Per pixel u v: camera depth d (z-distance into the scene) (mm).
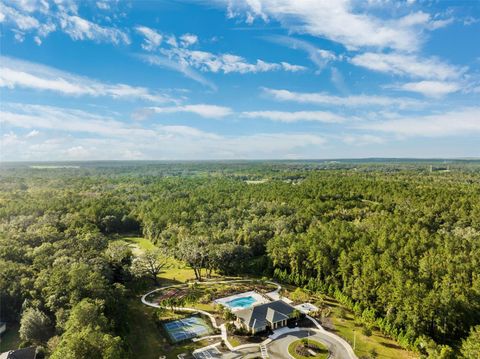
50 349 58594
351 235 108500
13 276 78500
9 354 58875
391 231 115000
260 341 70312
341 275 94250
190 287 99125
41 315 66312
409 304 71375
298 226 135125
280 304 80812
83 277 74312
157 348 68250
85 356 51188
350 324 77438
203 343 69688
